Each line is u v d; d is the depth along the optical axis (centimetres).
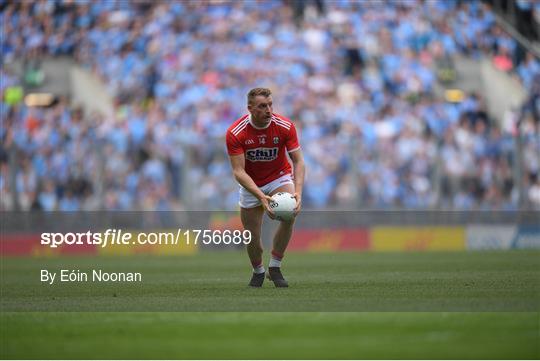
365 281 3909
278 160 3450
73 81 10300
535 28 11700
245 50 10388
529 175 8700
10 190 7594
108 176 8219
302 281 3953
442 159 7869
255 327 2477
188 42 10444
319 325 2489
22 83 10081
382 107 10012
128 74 10250
